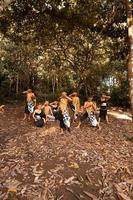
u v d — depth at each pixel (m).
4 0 5.67
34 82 30.77
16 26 17.72
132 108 9.41
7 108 16.94
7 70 26.44
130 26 9.60
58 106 11.42
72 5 14.67
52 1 15.09
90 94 24.31
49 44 22.62
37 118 11.52
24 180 6.36
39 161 7.32
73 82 27.80
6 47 26.30
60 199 5.68
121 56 19.50
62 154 7.81
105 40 21.34
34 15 16.22
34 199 5.64
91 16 15.02
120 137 9.95
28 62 27.67
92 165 7.15
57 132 10.26
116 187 6.16
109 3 14.98
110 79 25.38
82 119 11.40
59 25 17.02
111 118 14.34
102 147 8.57
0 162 7.29
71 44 23.06
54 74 29.67
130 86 9.41
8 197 5.70
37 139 9.30
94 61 24.66
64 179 6.42
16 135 9.89
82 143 8.90
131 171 6.95
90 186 6.20
